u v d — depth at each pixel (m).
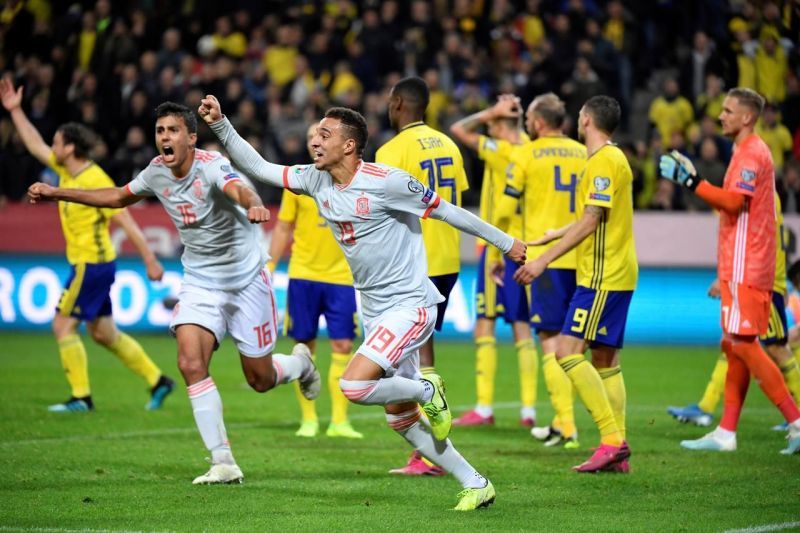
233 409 22.11
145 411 21.38
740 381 17.64
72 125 21.06
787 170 34.94
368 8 42.06
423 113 16.20
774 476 15.44
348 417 21.42
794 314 21.52
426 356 16.28
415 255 13.32
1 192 36.47
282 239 19.59
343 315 19.16
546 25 42.25
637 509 13.26
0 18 40.28
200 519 12.50
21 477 14.90
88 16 40.50
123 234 35.00
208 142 35.75
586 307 15.65
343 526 12.20
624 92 39.22
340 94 37.53
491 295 20.59
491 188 20.78
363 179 12.89
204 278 14.90
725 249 17.06
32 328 35.16
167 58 39.88
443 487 14.59
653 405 22.94
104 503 13.32
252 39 42.53
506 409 22.69
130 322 34.91
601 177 15.27
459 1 41.50
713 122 35.34
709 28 40.06
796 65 37.75
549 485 14.76
